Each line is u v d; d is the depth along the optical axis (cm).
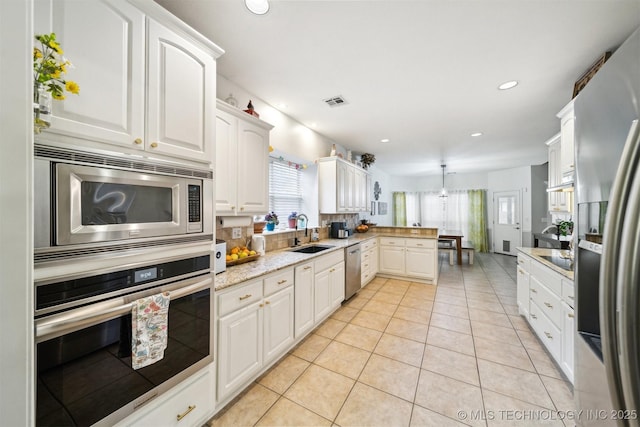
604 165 79
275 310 198
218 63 199
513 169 680
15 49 53
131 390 104
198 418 133
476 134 381
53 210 83
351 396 167
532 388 173
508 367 196
